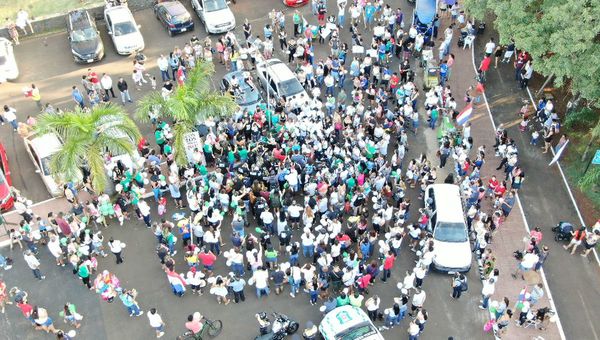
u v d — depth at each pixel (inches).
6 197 981.2
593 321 842.8
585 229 935.7
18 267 911.0
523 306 804.0
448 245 890.1
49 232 913.5
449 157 1087.0
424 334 821.2
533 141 1117.7
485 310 851.4
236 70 1282.0
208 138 1029.8
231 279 824.3
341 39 1385.3
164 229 888.3
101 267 905.5
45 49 1362.0
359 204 933.8
